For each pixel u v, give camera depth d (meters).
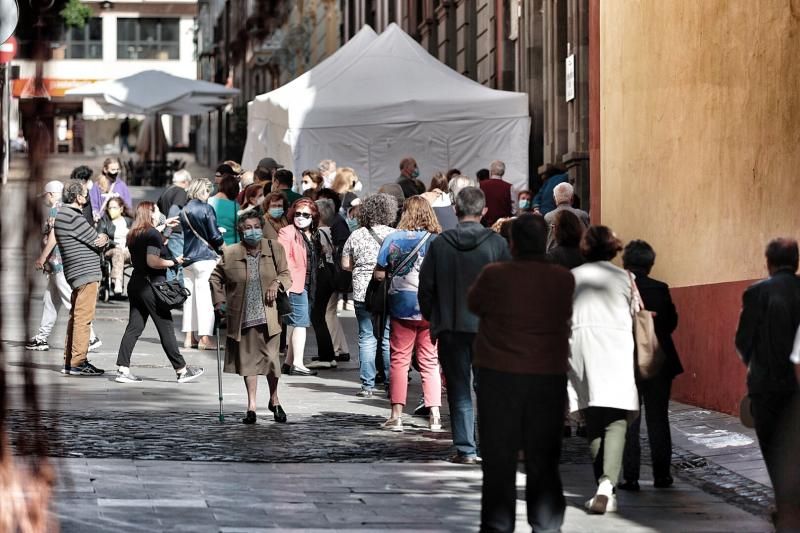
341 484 15.99
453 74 43.47
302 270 27.75
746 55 21.77
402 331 20.72
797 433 12.57
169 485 15.43
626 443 15.95
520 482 16.73
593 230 14.89
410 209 20.77
